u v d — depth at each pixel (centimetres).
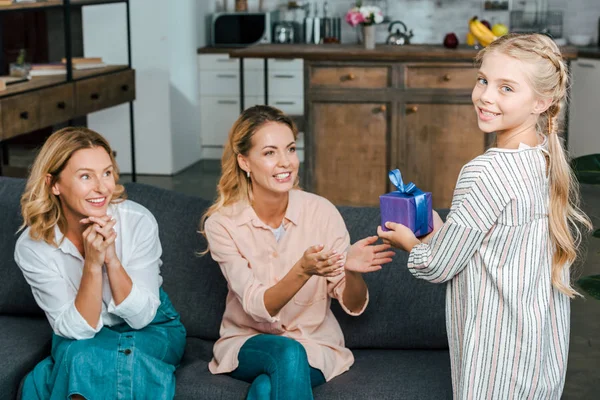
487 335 176
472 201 171
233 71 688
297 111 688
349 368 218
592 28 689
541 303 177
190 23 675
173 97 644
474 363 177
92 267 207
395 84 508
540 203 174
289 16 730
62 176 211
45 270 218
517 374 176
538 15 695
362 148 521
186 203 249
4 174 511
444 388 205
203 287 240
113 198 224
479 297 177
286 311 218
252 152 214
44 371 211
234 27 697
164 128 641
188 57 672
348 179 527
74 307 208
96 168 211
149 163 650
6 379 213
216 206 223
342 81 513
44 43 676
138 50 631
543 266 178
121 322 222
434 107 507
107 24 629
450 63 499
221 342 220
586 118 622
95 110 509
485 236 175
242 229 220
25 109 436
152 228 226
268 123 213
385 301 231
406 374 213
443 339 229
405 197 185
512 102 169
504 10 700
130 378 202
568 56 493
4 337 232
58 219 220
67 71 485
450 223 174
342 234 224
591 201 561
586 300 387
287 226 223
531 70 168
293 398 193
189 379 211
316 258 195
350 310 222
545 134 179
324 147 525
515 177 170
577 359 325
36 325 244
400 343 231
